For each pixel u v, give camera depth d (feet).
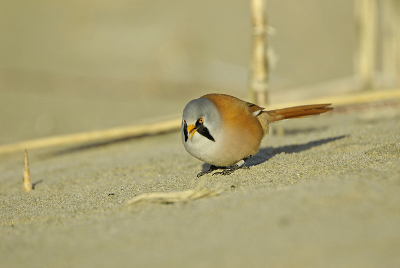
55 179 32.24
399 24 57.47
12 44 105.81
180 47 99.50
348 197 16.01
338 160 24.54
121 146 44.55
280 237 13.88
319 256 12.43
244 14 123.75
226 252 13.53
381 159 23.40
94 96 76.02
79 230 17.90
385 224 13.64
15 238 18.04
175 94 77.36
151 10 127.85
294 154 28.58
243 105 25.77
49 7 129.39
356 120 41.37
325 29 113.50
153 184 26.16
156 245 14.93
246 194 19.17
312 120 45.24
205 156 24.93
